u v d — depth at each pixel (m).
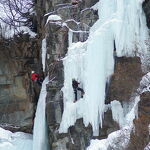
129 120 42.88
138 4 49.00
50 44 54.41
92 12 53.91
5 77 61.62
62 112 51.97
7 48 62.25
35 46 62.12
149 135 39.62
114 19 49.59
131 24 48.97
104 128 48.72
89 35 52.22
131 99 47.41
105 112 48.88
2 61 61.97
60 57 53.53
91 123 49.06
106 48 49.47
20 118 60.75
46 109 52.91
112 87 48.94
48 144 54.50
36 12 63.91
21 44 62.34
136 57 48.25
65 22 54.66
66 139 50.94
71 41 53.81
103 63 49.25
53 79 53.03
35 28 65.25
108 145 42.28
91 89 49.34
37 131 55.50
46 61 55.78
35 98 60.62
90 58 49.97
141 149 39.75
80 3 55.28
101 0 52.47
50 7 57.97
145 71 47.25
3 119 60.72
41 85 59.88
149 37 48.25
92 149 43.03
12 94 61.34
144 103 41.25
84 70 50.72
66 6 55.69
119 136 42.09
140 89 44.12
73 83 51.06
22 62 61.94
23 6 67.81
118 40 48.84
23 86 61.38
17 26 63.53
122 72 48.59
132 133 41.09
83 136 50.00
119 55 48.81
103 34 49.62
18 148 58.59
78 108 50.56
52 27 54.69
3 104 61.12
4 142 58.47
